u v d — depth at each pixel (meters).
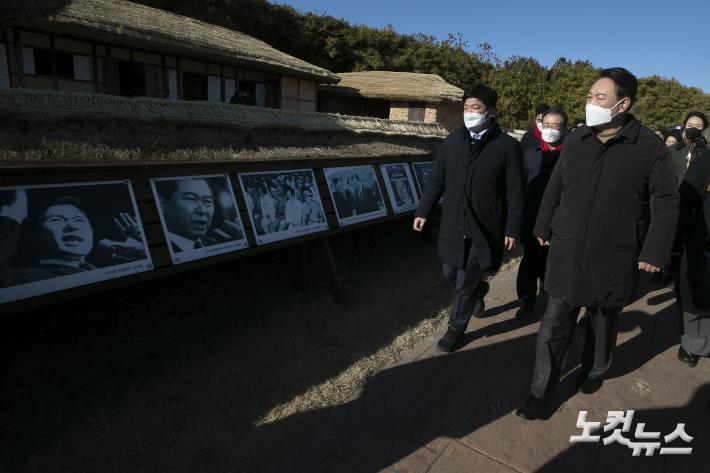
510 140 3.09
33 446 2.14
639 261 2.32
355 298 4.11
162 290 3.67
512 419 2.62
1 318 2.96
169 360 2.90
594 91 2.28
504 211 3.23
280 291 4.05
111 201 2.62
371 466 2.21
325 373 2.94
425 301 4.20
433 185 3.34
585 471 2.25
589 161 2.38
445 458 2.29
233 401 2.60
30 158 2.66
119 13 11.34
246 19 24.59
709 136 6.20
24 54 9.77
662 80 36.91
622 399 2.87
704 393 2.95
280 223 3.60
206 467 2.14
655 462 2.33
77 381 2.60
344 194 4.33
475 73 31.44
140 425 2.35
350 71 28.45
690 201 2.79
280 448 2.29
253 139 4.40
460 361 3.23
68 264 2.39
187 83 13.20
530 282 3.82
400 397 2.77
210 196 3.15
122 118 3.37
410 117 20.59
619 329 3.86
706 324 2.92
